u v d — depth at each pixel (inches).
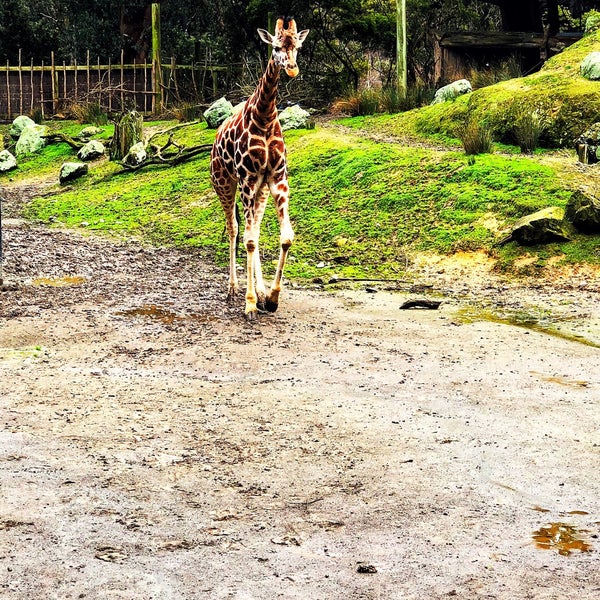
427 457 245.9
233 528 201.8
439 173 589.3
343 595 173.2
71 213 682.8
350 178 620.4
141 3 1176.2
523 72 996.6
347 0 1011.9
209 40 1146.7
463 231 525.0
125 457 243.3
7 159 863.7
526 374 325.4
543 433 264.8
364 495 220.8
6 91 1055.6
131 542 193.8
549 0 1101.1
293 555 189.3
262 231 579.8
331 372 327.6
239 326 389.1
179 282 477.7
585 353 353.1
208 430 266.2
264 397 298.4
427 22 1107.3
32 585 175.5
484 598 172.2
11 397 294.2
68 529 199.2
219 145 436.8
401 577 180.2
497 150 658.8
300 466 239.3
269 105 404.5
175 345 359.6
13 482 223.8
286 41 395.2
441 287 473.7
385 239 540.1
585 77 717.9
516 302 438.3
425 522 205.8
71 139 890.7
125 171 775.1
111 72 1061.1
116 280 477.1
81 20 1192.8
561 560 187.8
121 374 323.0
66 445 251.3
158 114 1039.6
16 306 412.8
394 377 321.7
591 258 478.0
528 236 493.4
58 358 341.1
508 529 202.2
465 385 312.2
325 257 531.5
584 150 596.4
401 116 793.6
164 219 633.0
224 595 172.9
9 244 560.7
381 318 410.6
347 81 1037.8
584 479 230.7
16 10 1167.6
